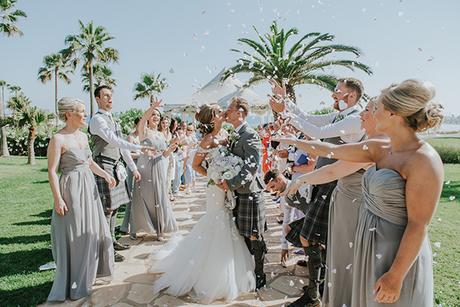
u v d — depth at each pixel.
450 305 2.85
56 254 3.09
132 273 3.64
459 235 4.72
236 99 3.23
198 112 3.35
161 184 4.74
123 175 4.05
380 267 1.67
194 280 3.15
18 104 18.92
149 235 4.94
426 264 1.68
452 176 10.95
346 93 2.91
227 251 3.15
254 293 3.20
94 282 3.41
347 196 2.43
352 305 1.88
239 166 3.06
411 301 1.65
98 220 3.34
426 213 1.54
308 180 2.41
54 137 3.03
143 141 4.68
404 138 1.65
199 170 3.38
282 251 3.81
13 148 24.97
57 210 3.00
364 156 1.92
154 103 4.64
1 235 4.91
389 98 1.61
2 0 22.03
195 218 6.01
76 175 3.12
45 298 3.08
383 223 1.69
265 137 6.66
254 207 3.18
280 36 13.84
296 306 2.91
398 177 1.63
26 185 9.82
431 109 1.59
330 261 2.52
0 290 3.19
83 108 3.16
